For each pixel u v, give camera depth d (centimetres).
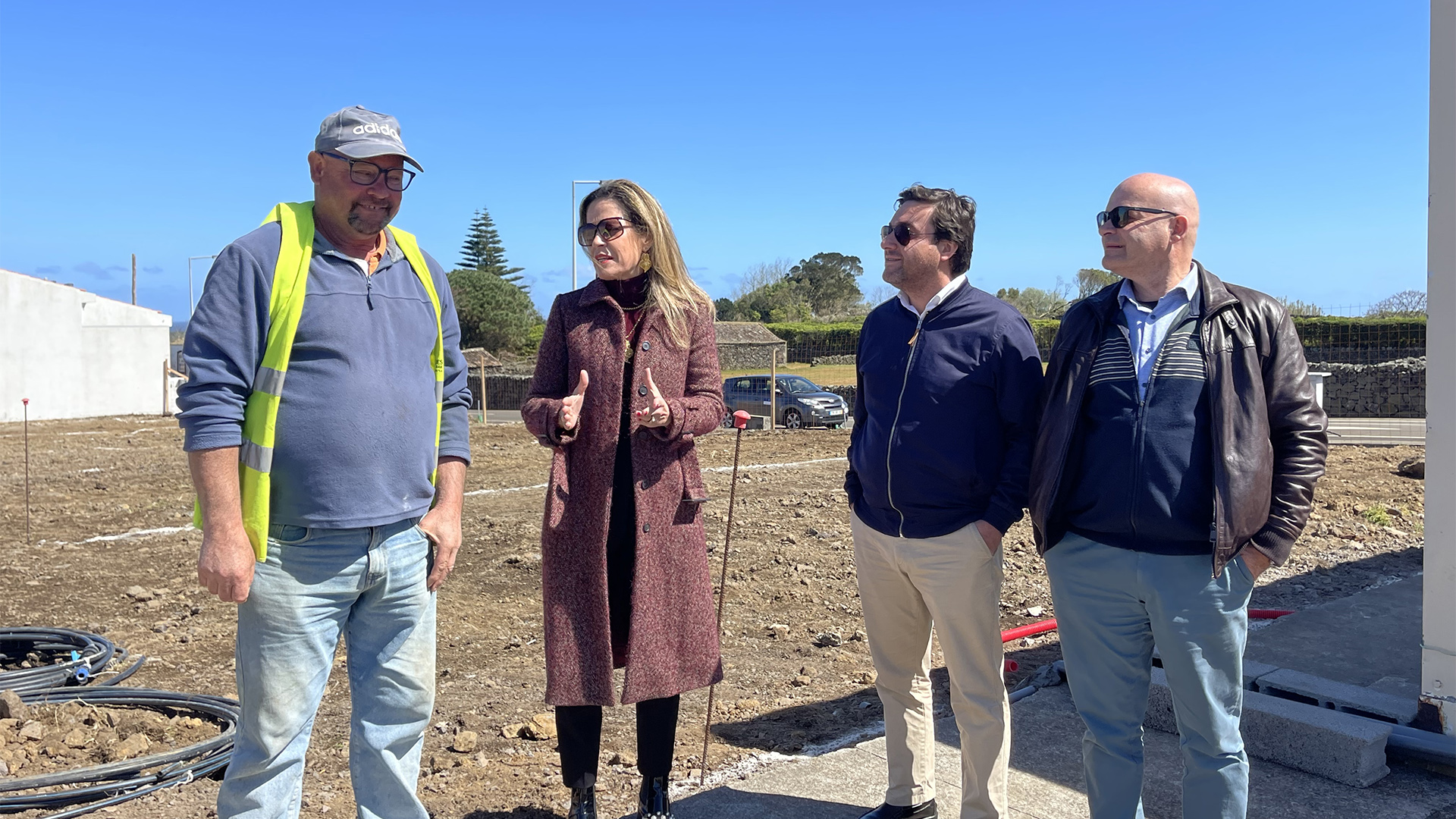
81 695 481
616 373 320
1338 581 701
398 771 275
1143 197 272
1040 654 545
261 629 251
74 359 3056
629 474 328
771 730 446
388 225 278
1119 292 289
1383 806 332
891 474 308
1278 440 276
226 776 261
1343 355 3306
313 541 251
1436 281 343
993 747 310
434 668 282
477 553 866
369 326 258
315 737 443
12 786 362
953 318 308
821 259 8981
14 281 2909
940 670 523
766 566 790
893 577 323
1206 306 269
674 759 404
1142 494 271
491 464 1562
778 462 1573
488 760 405
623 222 318
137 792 370
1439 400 353
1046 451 288
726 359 5328
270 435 243
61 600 709
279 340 244
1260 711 371
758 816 341
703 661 331
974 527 300
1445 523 351
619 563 332
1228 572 270
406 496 265
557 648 318
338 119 248
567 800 362
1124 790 287
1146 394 274
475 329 6588
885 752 394
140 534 960
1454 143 333
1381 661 462
